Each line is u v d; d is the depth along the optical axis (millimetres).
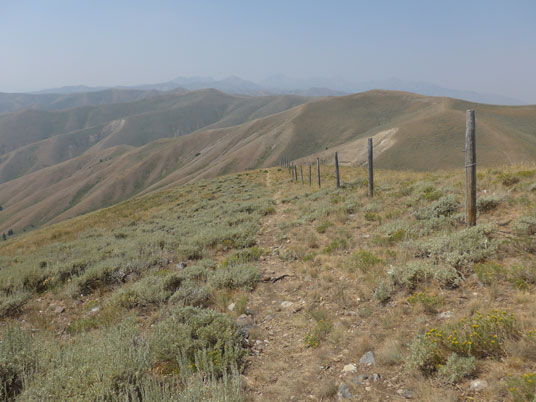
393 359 4055
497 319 3785
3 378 4180
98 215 27250
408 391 3490
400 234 8344
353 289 6410
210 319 5672
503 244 6020
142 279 8250
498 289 4812
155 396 3664
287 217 14938
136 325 5867
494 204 8445
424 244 6965
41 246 15320
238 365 4641
